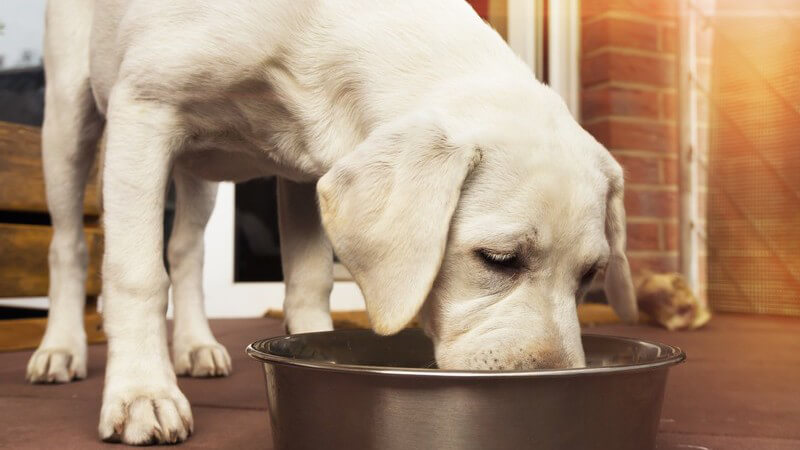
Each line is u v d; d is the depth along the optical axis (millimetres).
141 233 1405
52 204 1994
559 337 1209
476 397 978
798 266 3922
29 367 1948
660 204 4152
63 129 1926
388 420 1004
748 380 2033
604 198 1320
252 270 3955
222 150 1645
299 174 1564
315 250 1822
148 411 1275
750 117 4094
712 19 4199
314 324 1810
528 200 1219
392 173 1181
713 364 2334
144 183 1426
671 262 4176
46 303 3525
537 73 4180
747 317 3963
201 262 2168
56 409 1600
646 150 4113
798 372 2174
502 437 981
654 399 1090
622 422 1040
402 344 1525
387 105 1364
